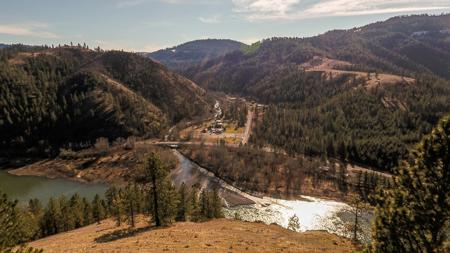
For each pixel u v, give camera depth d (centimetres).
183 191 8694
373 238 1903
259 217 11662
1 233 1906
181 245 3888
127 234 5291
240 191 14525
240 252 3694
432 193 1647
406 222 1722
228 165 16725
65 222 9188
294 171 15812
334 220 11125
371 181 14062
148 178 6172
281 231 5912
